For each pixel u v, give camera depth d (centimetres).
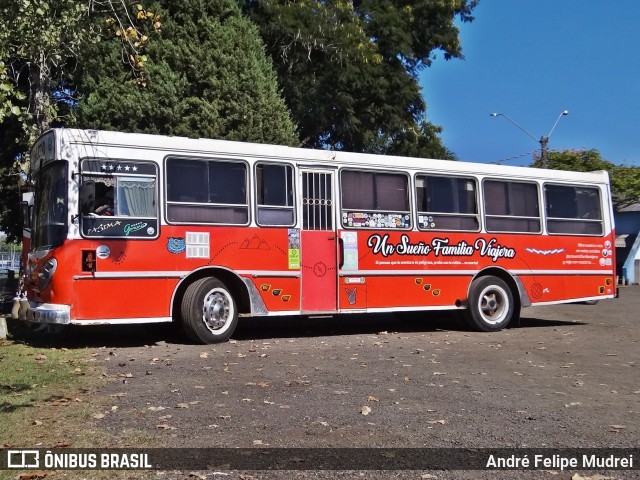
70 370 827
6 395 691
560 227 1451
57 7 1180
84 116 1530
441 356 1001
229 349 1026
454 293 1313
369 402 698
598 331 1362
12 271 2342
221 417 627
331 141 2558
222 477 473
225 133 1619
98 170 1000
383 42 2445
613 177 3928
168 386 752
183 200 1060
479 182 1360
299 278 1155
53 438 550
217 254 1082
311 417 635
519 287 1388
